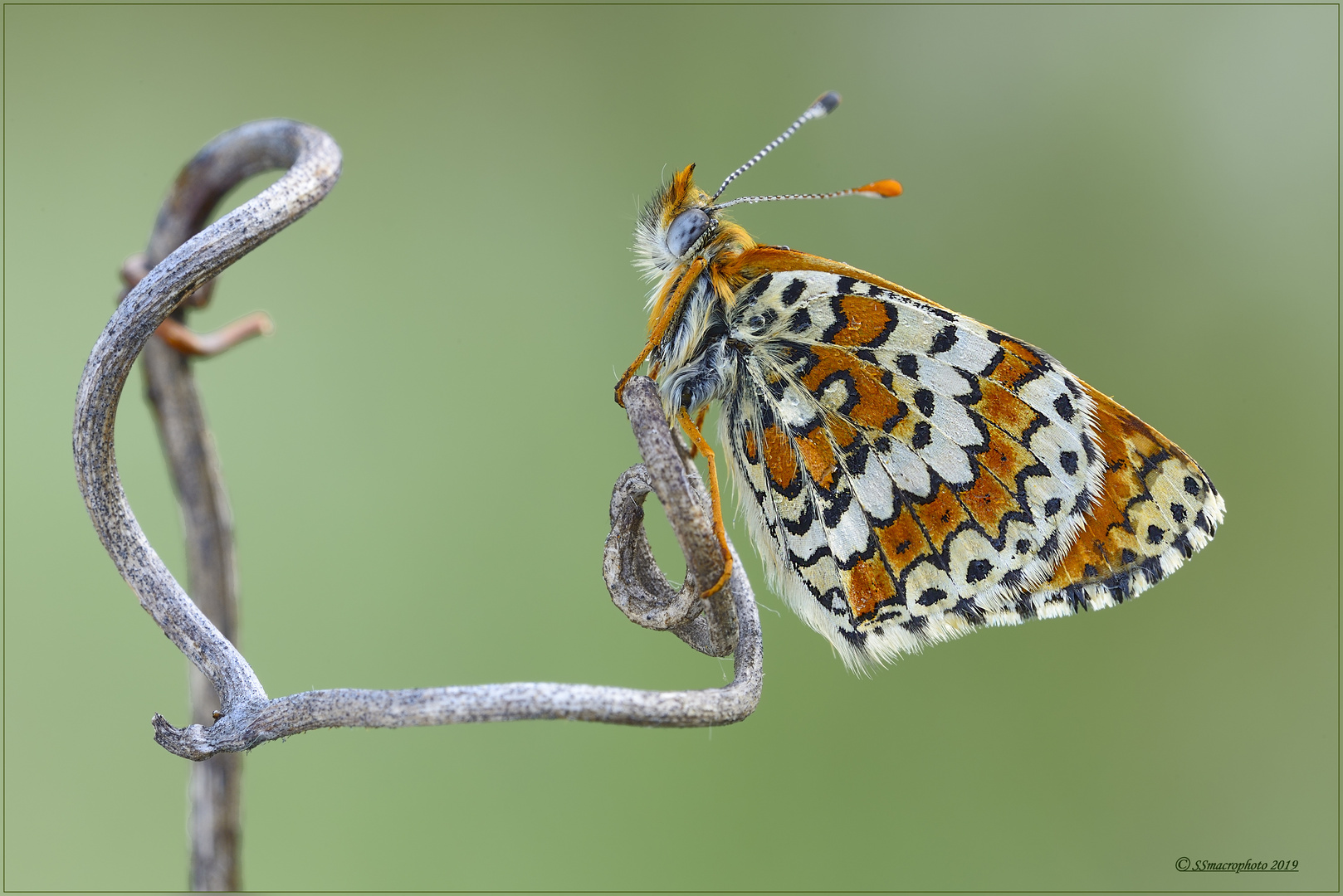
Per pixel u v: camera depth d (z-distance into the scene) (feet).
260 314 0.57
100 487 0.54
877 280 0.58
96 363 0.54
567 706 0.53
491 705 0.53
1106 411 0.58
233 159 0.56
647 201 0.60
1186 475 0.58
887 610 0.59
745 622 0.55
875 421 0.59
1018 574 0.59
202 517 0.57
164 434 0.57
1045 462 0.58
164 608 0.54
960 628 0.59
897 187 0.59
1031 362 0.58
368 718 0.53
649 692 0.54
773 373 0.59
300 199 0.54
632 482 0.55
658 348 0.59
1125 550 0.58
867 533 0.59
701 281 0.59
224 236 0.54
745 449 0.59
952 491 0.59
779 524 0.59
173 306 0.54
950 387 0.58
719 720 0.54
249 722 0.54
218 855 0.57
